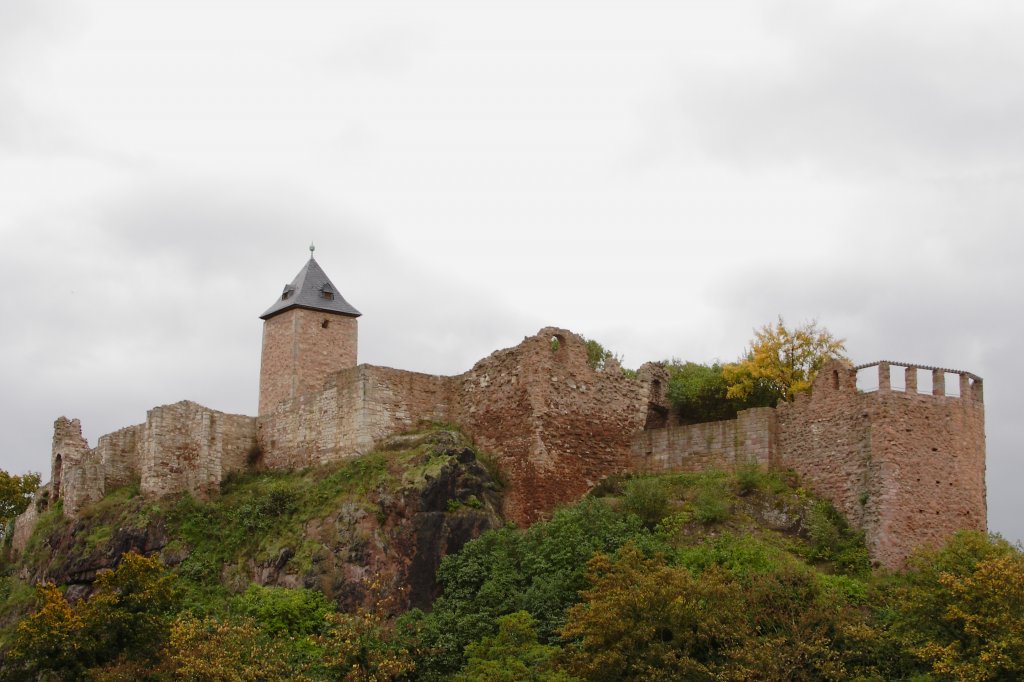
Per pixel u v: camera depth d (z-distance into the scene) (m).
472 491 59.00
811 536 55.31
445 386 66.44
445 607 53.94
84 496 70.62
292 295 78.38
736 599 46.72
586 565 51.72
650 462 64.25
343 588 55.38
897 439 55.34
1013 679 43.03
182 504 65.88
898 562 53.75
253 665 47.94
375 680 48.28
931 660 44.84
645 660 44.50
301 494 62.78
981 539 49.88
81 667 49.06
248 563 60.34
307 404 67.88
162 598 51.22
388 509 57.41
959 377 57.53
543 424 61.72
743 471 59.00
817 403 58.84
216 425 69.81
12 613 67.25
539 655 47.16
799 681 44.41
